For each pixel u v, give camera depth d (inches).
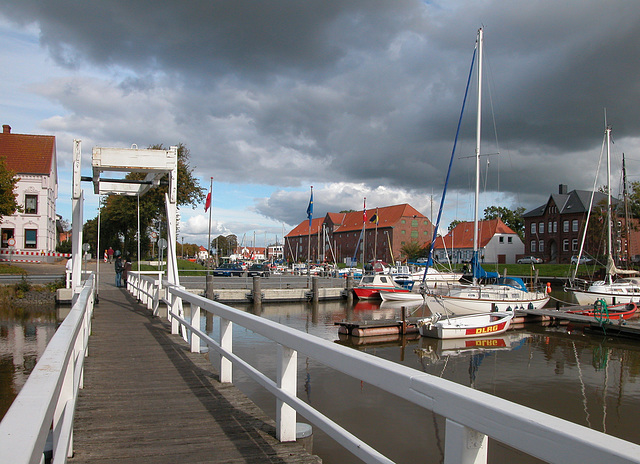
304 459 164.7
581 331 999.6
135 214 2219.5
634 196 2236.7
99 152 484.4
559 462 64.7
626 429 445.1
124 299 792.3
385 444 365.7
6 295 1055.0
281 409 179.9
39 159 1972.2
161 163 497.4
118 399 236.8
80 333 225.3
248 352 691.4
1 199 1480.1
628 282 1462.8
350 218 4845.0
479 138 1151.0
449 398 85.4
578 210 2915.8
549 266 2532.0
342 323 887.7
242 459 164.1
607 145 1576.0
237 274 2090.3
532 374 642.2
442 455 346.0
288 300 1470.2
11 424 62.2
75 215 506.3
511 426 72.3
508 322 903.7
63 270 1612.9
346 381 528.7
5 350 603.2
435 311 1053.8
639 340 900.0
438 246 3747.5
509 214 4030.5
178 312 440.5
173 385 263.9
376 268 2443.4
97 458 164.6
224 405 227.1
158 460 163.0
